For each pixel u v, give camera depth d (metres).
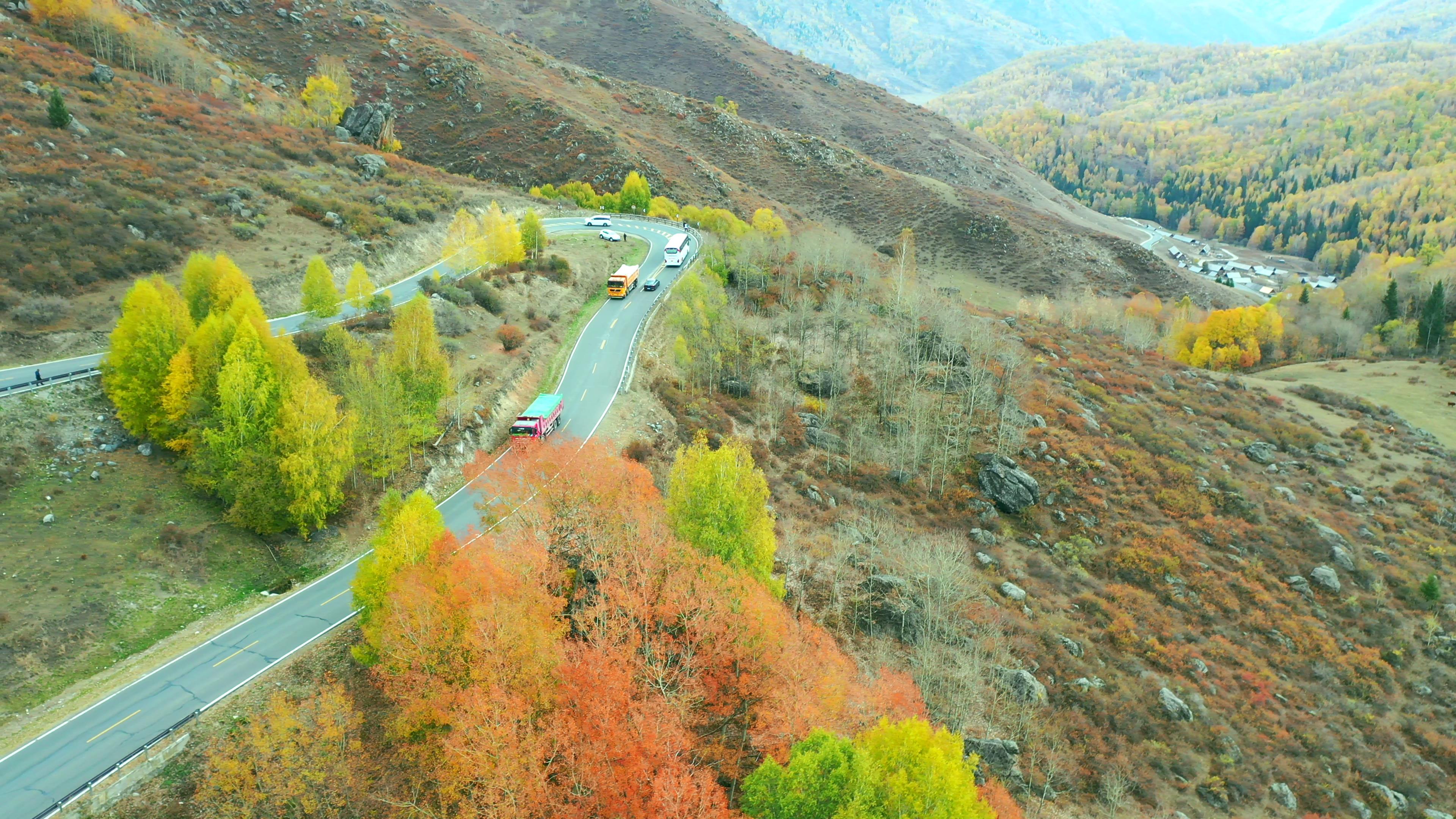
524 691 34.41
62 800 32.84
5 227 70.94
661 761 32.94
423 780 35.84
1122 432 89.88
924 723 32.72
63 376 57.88
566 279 95.19
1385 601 71.31
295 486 50.16
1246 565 71.88
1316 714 57.97
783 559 57.75
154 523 49.94
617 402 70.50
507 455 61.47
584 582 42.94
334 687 40.47
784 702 36.16
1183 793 48.72
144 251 75.31
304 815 33.53
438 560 40.75
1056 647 56.62
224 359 52.47
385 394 56.00
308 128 129.75
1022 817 40.00
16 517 47.50
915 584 56.41
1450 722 60.53
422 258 95.50
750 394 81.25
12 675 39.22
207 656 42.38
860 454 76.25
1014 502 73.25
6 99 90.44
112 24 121.56
